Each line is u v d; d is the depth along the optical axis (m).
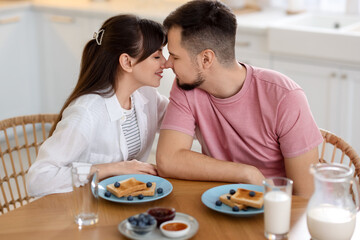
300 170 1.77
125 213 1.51
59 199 1.60
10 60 4.04
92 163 1.90
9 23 3.96
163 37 1.85
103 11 3.79
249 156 1.89
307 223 1.35
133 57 1.82
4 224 1.45
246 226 1.42
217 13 1.72
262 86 1.80
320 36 3.07
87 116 1.79
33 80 4.27
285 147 1.78
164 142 1.85
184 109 1.89
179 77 1.82
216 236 1.38
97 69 1.86
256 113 1.82
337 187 1.31
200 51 1.74
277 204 1.31
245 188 1.62
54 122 2.00
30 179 1.69
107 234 1.40
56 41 4.11
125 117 1.92
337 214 1.30
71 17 3.97
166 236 1.34
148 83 1.89
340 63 3.08
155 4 4.02
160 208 1.42
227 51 1.75
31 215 1.50
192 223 1.41
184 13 1.72
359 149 3.19
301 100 1.77
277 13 3.74
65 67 4.15
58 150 1.72
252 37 3.34
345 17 3.57
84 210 1.44
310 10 3.77
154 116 2.12
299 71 3.24
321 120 3.27
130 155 2.04
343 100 3.15
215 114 1.89
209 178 1.74
